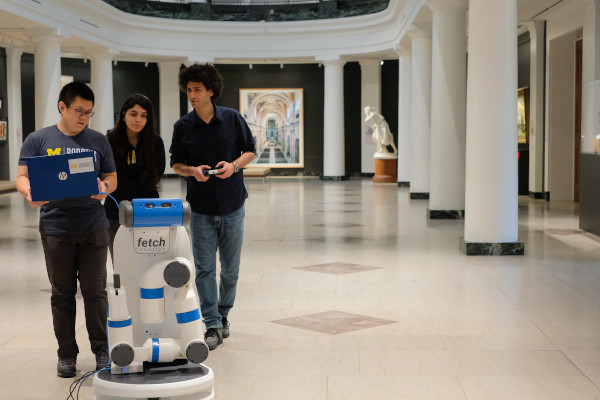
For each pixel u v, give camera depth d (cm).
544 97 1636
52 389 426
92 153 383
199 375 330
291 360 480
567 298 660
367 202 1667
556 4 1431
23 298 677
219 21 2442
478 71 880
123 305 331
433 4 1273
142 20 2294
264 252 948
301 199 1759
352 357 487
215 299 519
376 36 2350
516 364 468
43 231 438
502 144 891
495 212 899
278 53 2472
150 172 527
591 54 1282
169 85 2606
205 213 508
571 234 1082
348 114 2750
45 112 1738
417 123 1723
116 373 332
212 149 510
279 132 2784
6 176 2223
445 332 548
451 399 405
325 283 741
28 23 1627
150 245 342
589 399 403
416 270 809
